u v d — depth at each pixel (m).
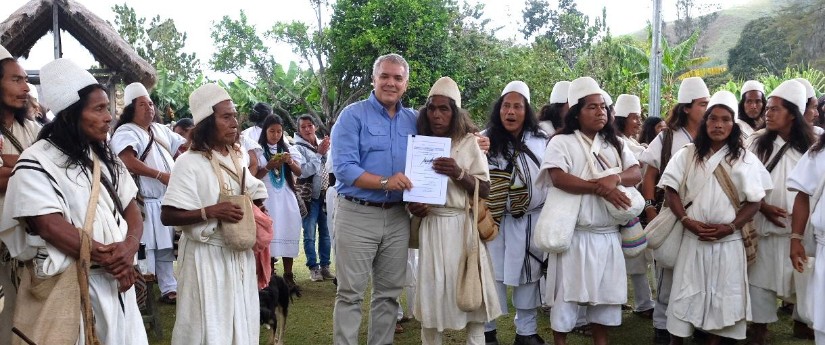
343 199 4.41
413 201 4.21
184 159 3.88
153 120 6.32
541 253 5.09
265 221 4.07
